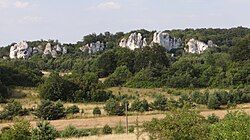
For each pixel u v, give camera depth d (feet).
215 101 432.66
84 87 493.36
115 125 338.95
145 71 577.43
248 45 565.94
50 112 373.81
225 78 531.91
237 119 128.57
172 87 544.21
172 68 578.25
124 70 601.62
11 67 563.48
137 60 632.79
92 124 347.15
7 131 159.02
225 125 126.31
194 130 139.13
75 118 378.73
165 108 419.95
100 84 524.93
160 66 589.32
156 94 500.74
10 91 505.25
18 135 158.40
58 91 479.82
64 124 346.74
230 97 458.09
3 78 524.93
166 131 140.56
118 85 572.51
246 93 470.39
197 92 463.42
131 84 565.94
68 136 271.49
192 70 562.66
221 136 124.57
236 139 121.90
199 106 437.99
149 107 422.82
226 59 590.55
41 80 560.20
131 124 341.21
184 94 479.00
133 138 232.53
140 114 395.14
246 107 429.38
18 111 388.37
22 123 164.14
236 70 533.96
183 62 584.81
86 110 424.46
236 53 569.23
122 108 400.26
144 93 520.83
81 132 280.31
